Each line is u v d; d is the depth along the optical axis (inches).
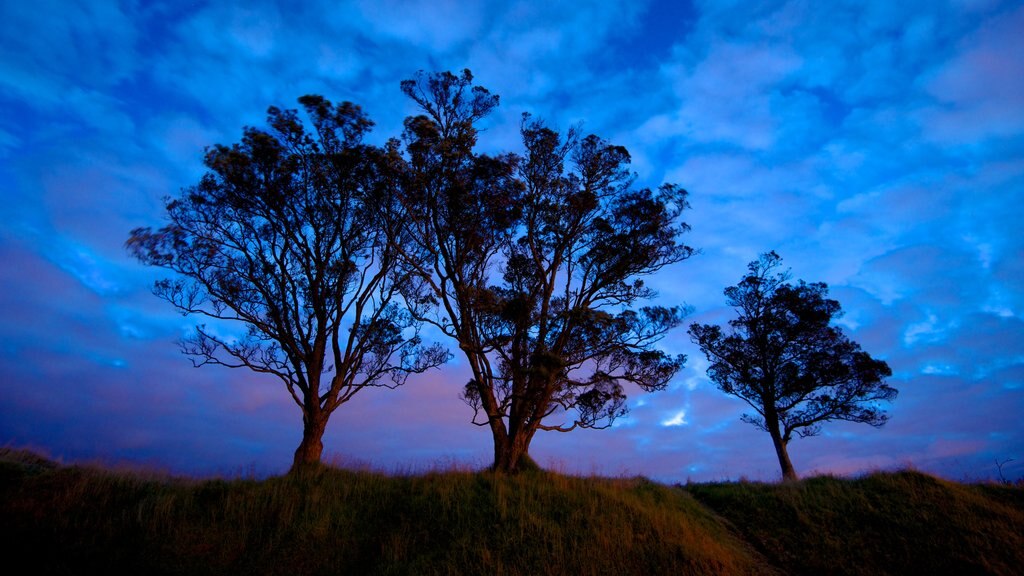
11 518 485.7
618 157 927.7
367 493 631.2
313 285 868.6
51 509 510.0
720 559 515.5
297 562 499.8
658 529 550.6
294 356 829.8
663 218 887.7
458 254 896.9
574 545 513.0
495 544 518.3
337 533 543.2
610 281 910.4
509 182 877.8
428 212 891.4
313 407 800.3
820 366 1115.3
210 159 831.1
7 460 587.8
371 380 880.3
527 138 937.5
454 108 923.4
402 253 866.8
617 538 526.3
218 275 842.2
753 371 1167.0
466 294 836.0
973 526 575.5
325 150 908.0
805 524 633.6
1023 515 600.7
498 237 933.2
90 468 601.9
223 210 869.2
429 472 714.8
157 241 807.1
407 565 493.4
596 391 836.0
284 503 577.6
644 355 849.5
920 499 642.8
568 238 925.2
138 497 564.4
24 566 437.7
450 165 885.2
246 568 484.7
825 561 554.9
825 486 730.8
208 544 504.1
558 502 605.9
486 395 813.9
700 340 1241.4
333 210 920.9
